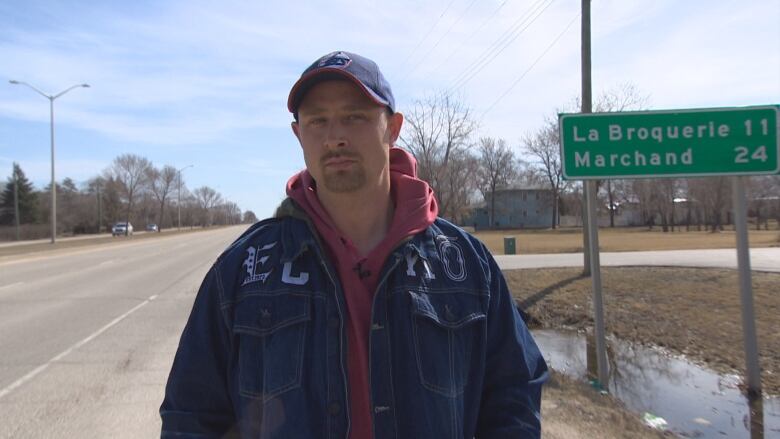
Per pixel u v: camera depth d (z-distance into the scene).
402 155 1.88
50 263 22.39
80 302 11.20
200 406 1.56
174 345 7.32
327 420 1.38
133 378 5.80
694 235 38.66
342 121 1.63
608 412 4.98
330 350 1.43
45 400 5.11
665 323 9.23
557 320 10.43
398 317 1.49
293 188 1.71
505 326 1.72
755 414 5.49
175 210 139.50
